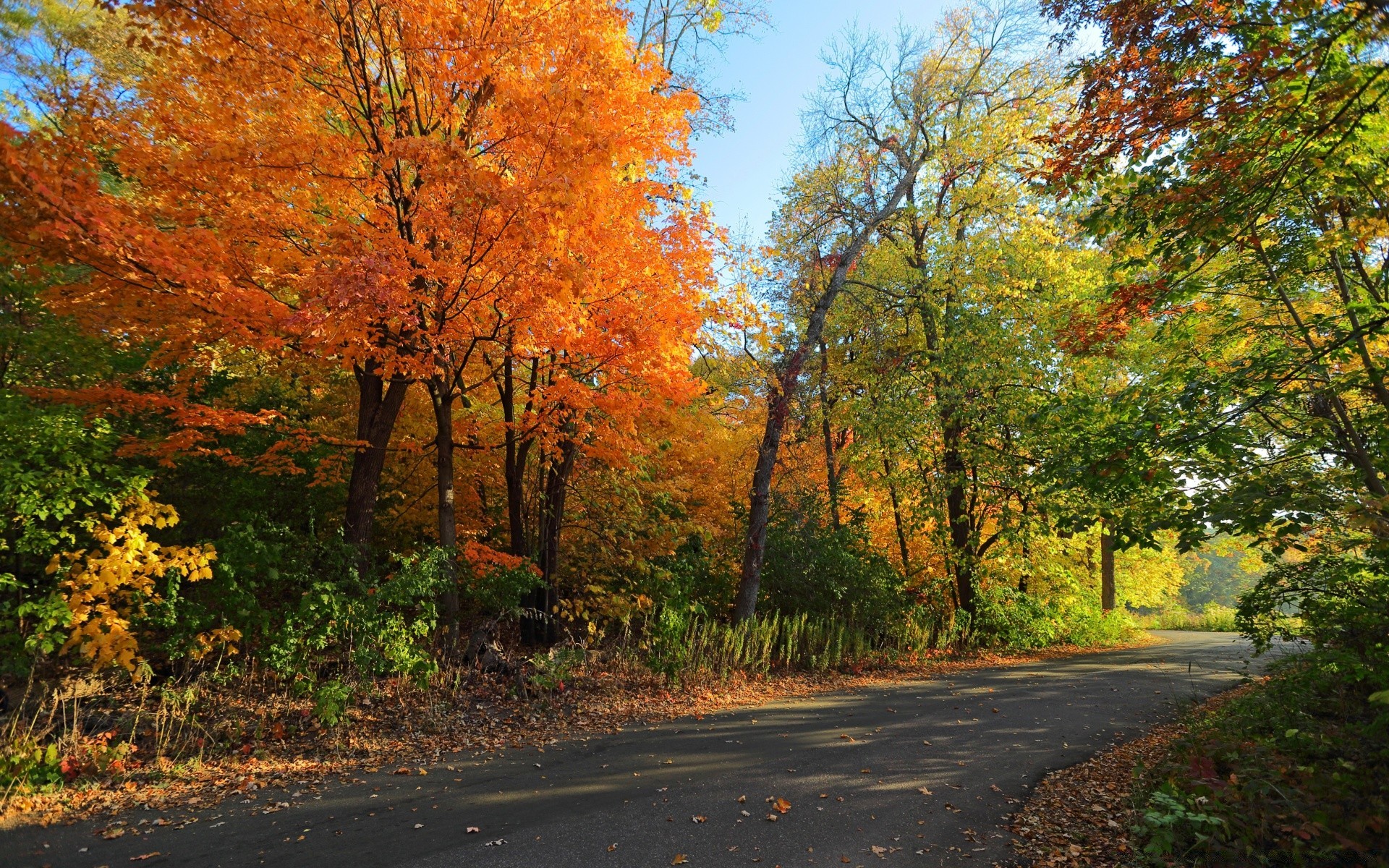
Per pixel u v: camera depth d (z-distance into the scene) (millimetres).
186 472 10578
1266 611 7551
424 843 5098
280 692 8758
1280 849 4387
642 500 14648
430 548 9938
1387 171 6555
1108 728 8703
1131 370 15516
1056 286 16828
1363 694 6969
